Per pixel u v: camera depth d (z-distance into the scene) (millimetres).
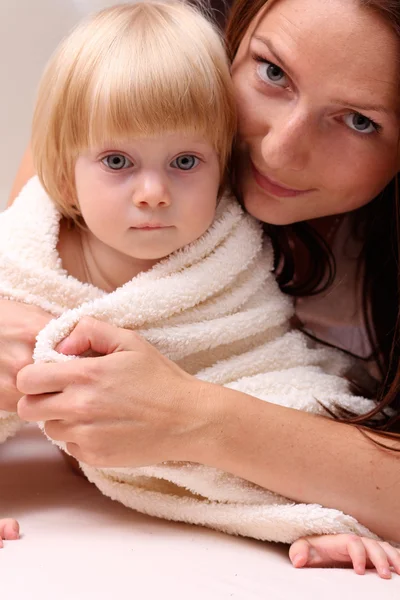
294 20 944
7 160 1639
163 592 771
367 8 926
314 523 911
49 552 846
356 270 1212
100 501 1026
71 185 1001
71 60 953
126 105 911
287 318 1114
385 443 958
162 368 921
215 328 1021
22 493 1039
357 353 1214
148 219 948
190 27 992
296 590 804
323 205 1043
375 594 808
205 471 950
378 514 935
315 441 937
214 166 985
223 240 1047
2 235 1036
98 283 1050
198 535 944
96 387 886
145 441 889
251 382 1027
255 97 1001
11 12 1572
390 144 998
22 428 1280
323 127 972
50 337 928
